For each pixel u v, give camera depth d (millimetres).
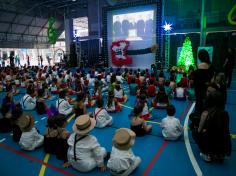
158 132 5121
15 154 4223
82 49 24359
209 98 3520
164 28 16094
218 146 3539
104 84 10234
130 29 18016
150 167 3623
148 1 16750
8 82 10844
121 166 3107
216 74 4828
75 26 33719
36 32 31859
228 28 14516
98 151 3432
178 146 4363
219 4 14859
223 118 3439
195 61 16469
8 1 24750
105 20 19109
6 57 27922
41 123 6074
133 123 4855
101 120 5469
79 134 3332
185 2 16188
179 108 7078
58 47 35938
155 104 7113
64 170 3602
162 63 16625
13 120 4684
